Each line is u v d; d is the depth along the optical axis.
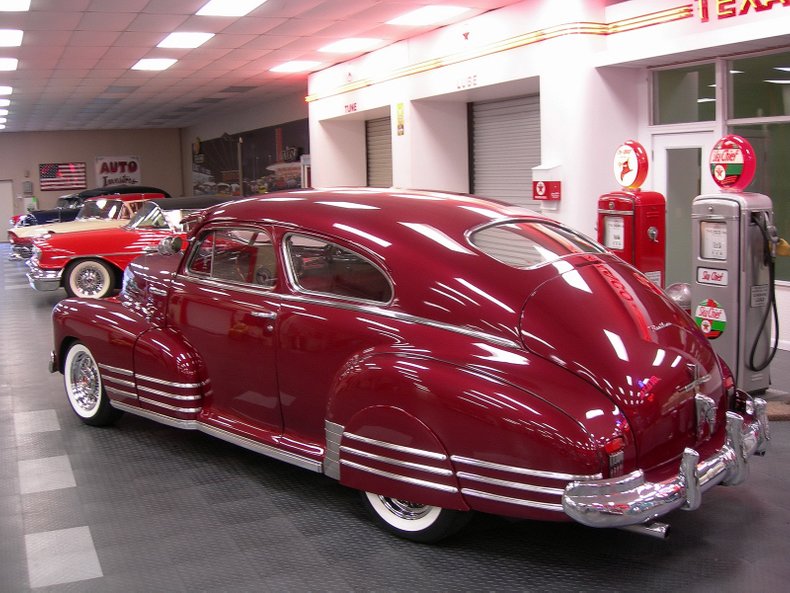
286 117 19.77
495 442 2.94
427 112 11.93
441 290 3.30
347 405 3.37
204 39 11.55
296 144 19.45
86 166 29.12
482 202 3.90
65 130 28.66
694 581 3.07
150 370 4.48
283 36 11.47
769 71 7.16
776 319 5.30
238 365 4.07
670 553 3.31
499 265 3.31
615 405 2.91
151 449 4.79
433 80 11.17
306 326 3.69
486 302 3.20
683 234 8.30
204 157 27.22
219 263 4.28
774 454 4.45
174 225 11.02
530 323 3.10
